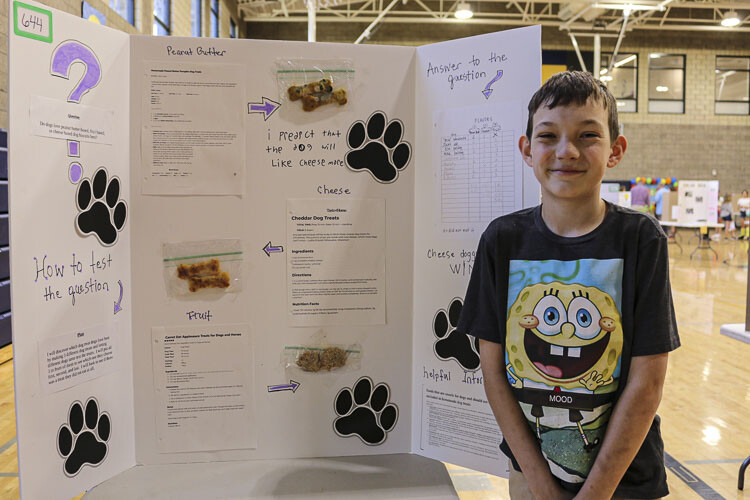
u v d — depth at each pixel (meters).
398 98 1.59
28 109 1.27
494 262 1.11
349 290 1.61
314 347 1.61
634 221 1.00
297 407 1.62
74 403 1.40
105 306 1.47
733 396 3.04
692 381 3.29
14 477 2.10
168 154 1.52
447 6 12.70
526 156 1.14
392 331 1.64
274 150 1.56
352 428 1.65
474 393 1.55
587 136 1.00
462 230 1.55
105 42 1.43
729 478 2.15
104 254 1.46
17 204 1.26
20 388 1.28
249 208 1.56
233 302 1.58
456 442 1.59
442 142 1.57
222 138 1.54
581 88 1.00
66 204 1.36
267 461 1.61
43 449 1.33
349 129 1.58
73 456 1.41
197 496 1.41
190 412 1.59
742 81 13.85
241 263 1.57
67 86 1.35
